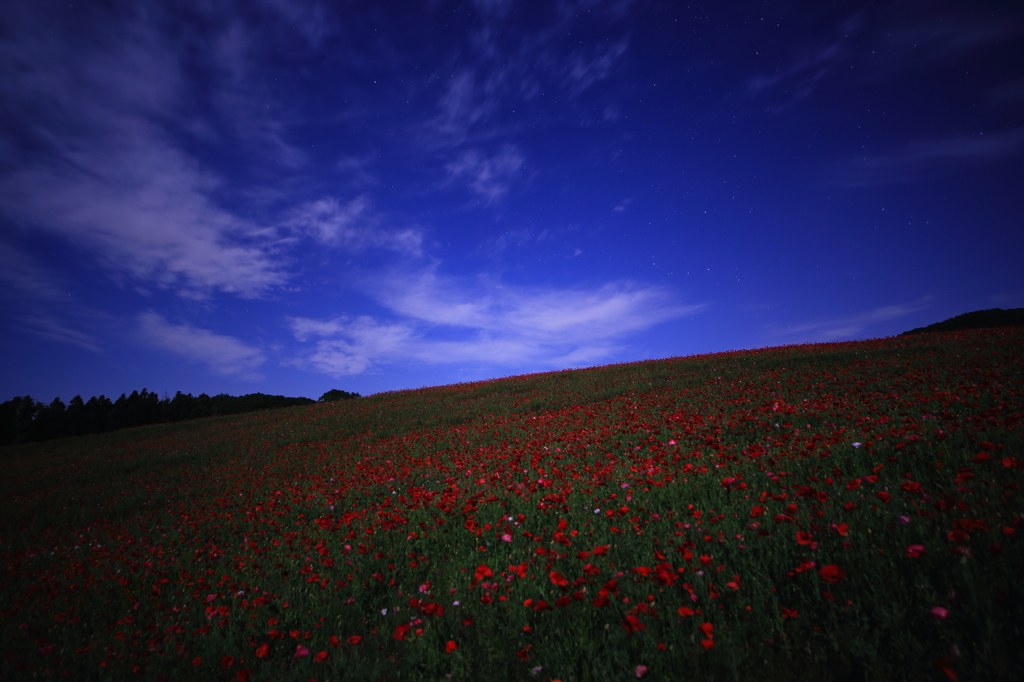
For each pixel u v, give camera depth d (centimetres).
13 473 2130
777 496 399
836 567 251
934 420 523
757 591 285
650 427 919
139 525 1022
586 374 2436
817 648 244
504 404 1922
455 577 404
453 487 704
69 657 398
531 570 376
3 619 505
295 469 1380
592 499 531
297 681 306
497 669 279
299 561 552
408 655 303
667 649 256
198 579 552
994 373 780
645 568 311
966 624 226
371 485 934
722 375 1598
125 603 521
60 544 946
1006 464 328
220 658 358
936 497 342
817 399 880
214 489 1312
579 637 277
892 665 221
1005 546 259
